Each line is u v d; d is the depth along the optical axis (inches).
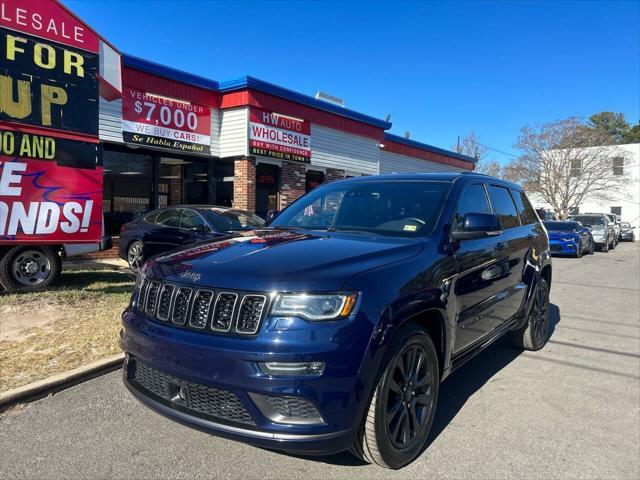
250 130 508.4
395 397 114.7
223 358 98.7
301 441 96.7
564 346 226.5
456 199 152.4
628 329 261.4
